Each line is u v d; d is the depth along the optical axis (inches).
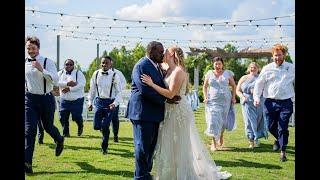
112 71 326.0
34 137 247.4
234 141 418.6
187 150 221.8
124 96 696.4
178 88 212.5
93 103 336.5
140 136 208.1
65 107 432.5
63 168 269.6
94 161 296.2
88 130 513.3
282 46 293.3
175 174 221.3
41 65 243.6
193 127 228.4
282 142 297.3
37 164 281.1
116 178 243.0
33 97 242.8
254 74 368.2
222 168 275.3
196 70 1232.8
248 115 368.8
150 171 215.9
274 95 293.0
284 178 247.6
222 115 343.9
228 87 346.3
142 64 208.8
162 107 212.1
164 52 224.4
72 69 423.2
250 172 263.0
